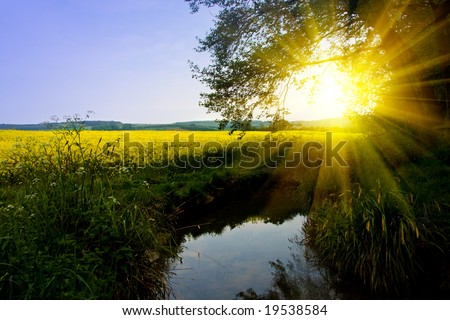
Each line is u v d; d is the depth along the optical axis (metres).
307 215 10.33
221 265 7.18
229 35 12.77
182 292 5.94
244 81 13.03
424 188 7.18
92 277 4.37
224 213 11.64
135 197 6.89
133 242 5.61
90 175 6.64
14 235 4.46
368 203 6.24
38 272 3.89
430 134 11.47
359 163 10.69
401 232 5.48
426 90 13.00
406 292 5.45
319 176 11.25
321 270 6.76
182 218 10.15
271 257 7.59
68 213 5.37
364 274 5.78
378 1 11.37
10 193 6.55
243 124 13.61
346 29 13.03
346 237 6.27
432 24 11.60
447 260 5.40
